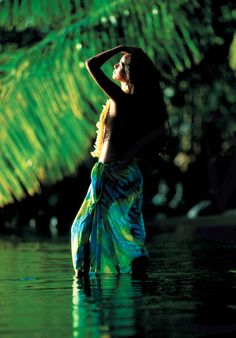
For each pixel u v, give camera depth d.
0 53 6.86
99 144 7.89
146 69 7.74
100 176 7.81
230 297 6.31
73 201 21.55
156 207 25.88
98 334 4.91
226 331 4.97
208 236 15.39
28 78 6.74
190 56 8.83
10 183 6.64
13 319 5.43
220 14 9.71
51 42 6.92
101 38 7.20
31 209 21.66
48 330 5.05
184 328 5.07
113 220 7.84
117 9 7.29
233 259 9.95
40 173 6.70
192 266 8.93
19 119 6.68
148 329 5.05
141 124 7.84
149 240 14.45
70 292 6.72
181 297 6.33
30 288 7.04
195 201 25.41
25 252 11.77
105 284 7.18
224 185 21.70
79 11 7.17
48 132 6.72
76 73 6.94
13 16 6.98
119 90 7.60
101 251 7.84
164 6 7.53
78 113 6.86
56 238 15.89
